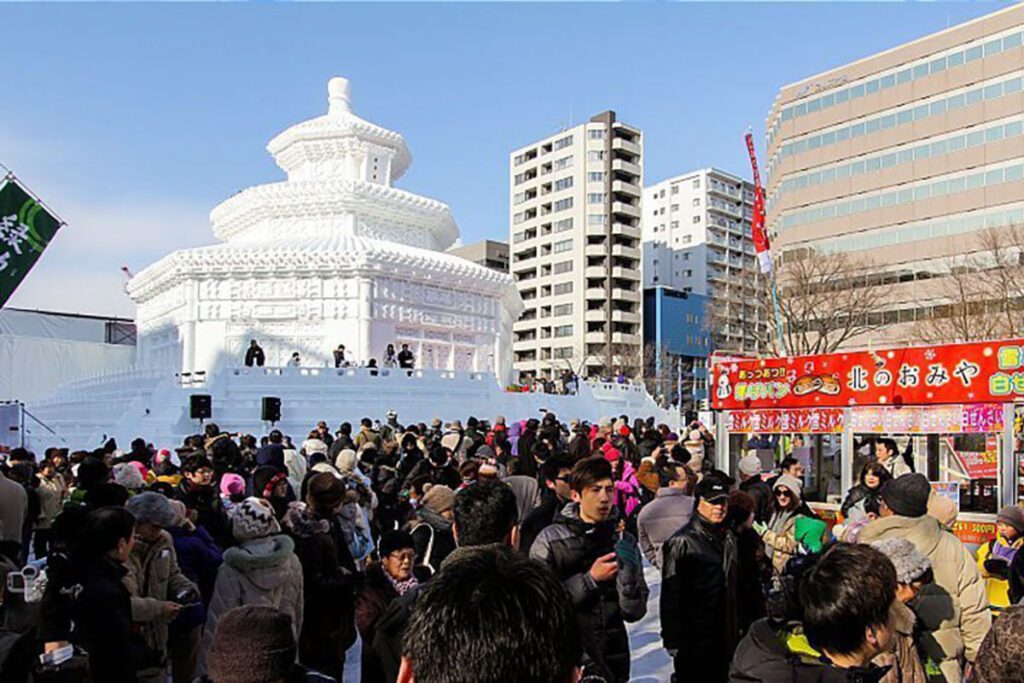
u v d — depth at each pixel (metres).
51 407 37.34
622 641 5.09
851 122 59.84
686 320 89.69
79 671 4.03
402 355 32.78
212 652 3.02
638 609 5.19
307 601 5.89
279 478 8.09
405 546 5.33
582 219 87.31
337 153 46.09
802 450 13.48
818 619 3.46
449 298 41.84
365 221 44.06
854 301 48.81
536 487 8.67
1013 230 43.59
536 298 91.00
